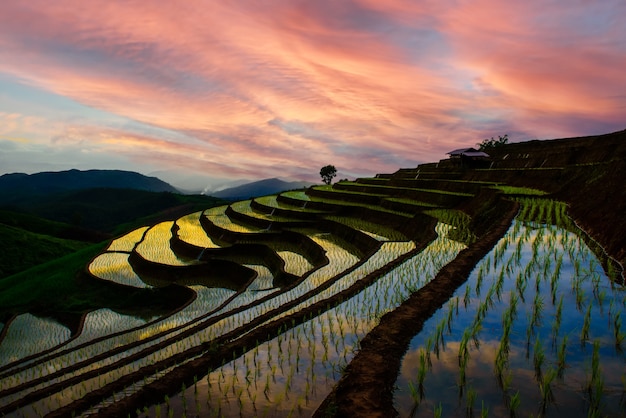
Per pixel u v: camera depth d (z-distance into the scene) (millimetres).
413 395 5836
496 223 18969
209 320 14016
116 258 40844
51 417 7094
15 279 40844
